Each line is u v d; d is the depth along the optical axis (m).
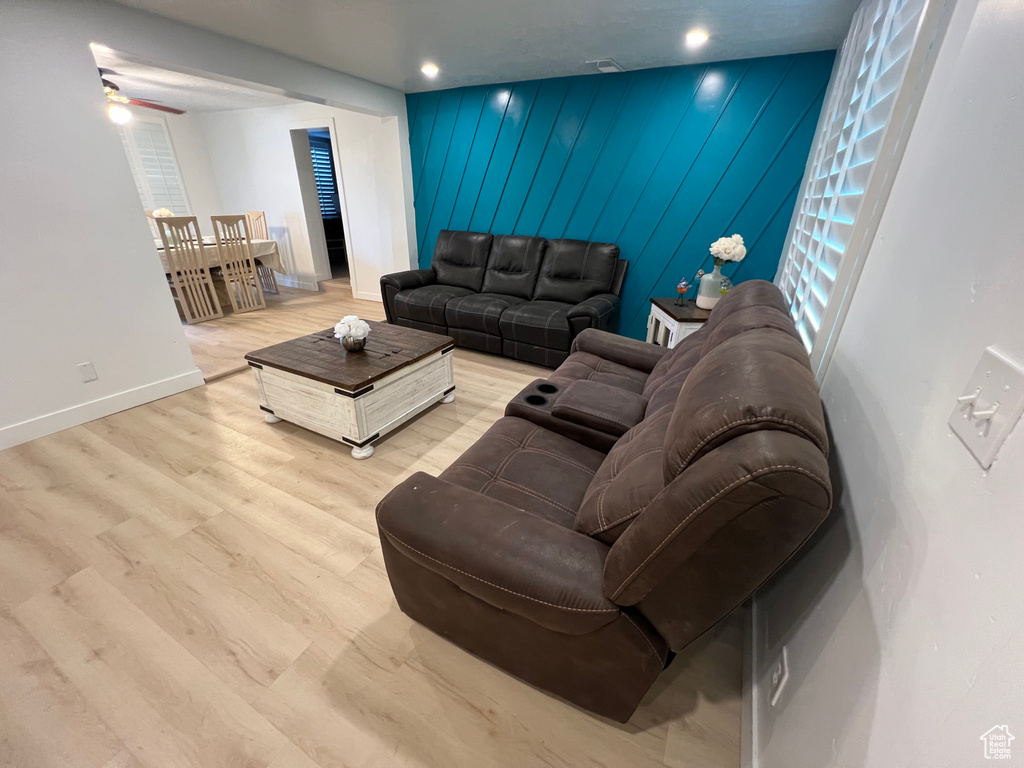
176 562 1.59
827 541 0.94
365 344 2.51
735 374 0.85
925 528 0.58
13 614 1.39
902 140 0.98
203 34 2.53
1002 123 0.57
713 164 3.10
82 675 1.22
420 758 1.06
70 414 2.42
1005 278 0.50
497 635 1.12
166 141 5.45
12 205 2.08
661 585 0.80
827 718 0.71
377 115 3.98
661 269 3.51
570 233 3.77
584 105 3.37
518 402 1.81
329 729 1.11
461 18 2.29
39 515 1.79
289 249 5.86
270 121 5.17
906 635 0.56
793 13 2.11
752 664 1.19
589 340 2.35
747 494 0.64
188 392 2.89
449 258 4.14
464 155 4.04
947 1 0.86
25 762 1.03
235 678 1.22
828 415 1.12
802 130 2.80
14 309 2.17
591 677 1.02
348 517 1.83
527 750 1.08
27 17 1.97
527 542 0.98
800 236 2.16
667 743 1.09
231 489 1.97
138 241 2.54
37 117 2.08
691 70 2.97
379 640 1.34
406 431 2.48
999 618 0.41
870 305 0.98
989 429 0.48
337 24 2.42
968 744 0.41
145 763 1.04
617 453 1.30
